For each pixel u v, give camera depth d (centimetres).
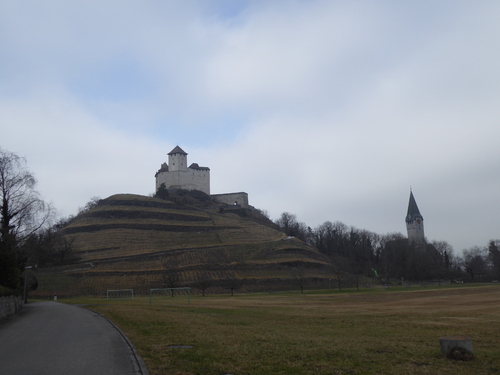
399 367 1434
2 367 1397
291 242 16975
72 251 14238
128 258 13962
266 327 2598
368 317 3422
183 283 11838
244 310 4278
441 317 3384
